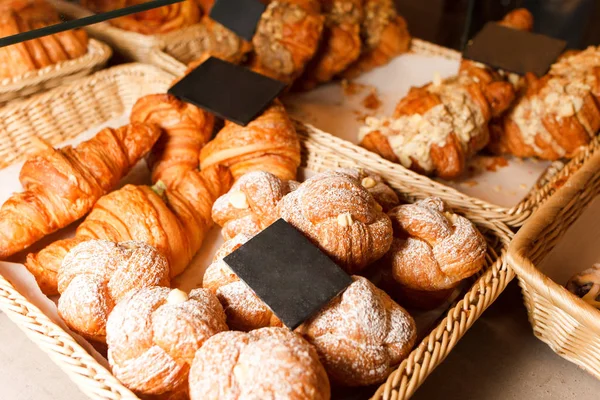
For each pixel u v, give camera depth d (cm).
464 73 79
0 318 66
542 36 82
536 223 59
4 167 76
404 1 140
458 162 73
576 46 109
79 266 56
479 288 59
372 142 75
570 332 58
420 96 76
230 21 81
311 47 82
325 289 52
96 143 67
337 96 91
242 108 70
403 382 51
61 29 64
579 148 75
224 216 62
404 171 69
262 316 54
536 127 76
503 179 78
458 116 74
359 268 57
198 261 67
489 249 64
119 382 50
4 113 74
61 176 64
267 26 83
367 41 93
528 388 61
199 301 52
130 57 92
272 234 55
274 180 62
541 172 79
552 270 63
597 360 58
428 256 58
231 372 47
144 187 65
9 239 63
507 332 65
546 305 58
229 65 75
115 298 55
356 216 56
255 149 68
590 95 75
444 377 61
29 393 60
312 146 74
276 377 46
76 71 83
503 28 83
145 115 73
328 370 52
